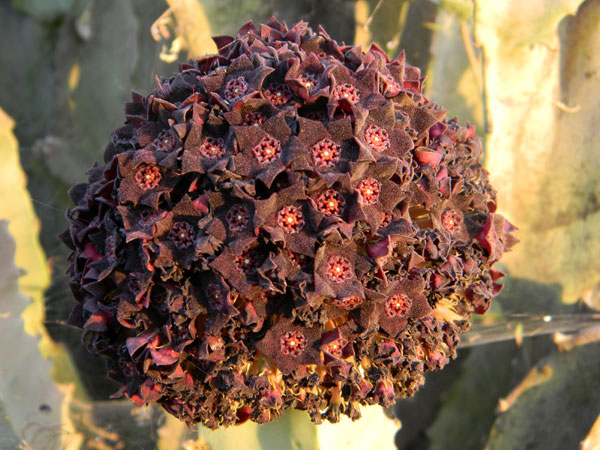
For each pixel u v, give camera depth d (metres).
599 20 0.19
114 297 0.13
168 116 0.12
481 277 0.14
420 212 0.13
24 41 0.28
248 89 0.12
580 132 0.20
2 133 0.21
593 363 0.21
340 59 0.13
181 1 0.21
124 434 0.21
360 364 0.13
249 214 0.12
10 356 0.20
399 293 0.12
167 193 0.12
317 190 0.12
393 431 0.17
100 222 0.13
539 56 0.19
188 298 0.12
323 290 0.11
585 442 0.21
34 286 0.21
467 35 0.21
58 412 0.20
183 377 0.13
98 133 0.25
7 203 0.21
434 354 0.14
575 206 0.21
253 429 0.15
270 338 0.12
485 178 0.16
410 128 0.13
